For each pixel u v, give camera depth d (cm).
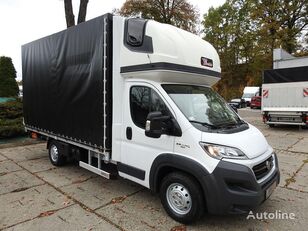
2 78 1892
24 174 617
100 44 465
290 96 1255
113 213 424
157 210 433
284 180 573
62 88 579
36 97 694
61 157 655
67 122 571
